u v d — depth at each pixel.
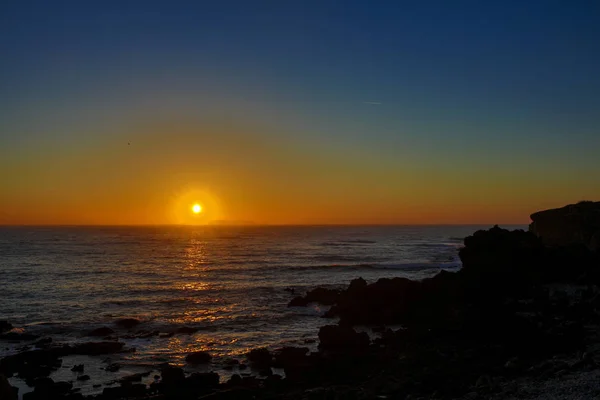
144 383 21.50
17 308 39.59
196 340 29.36
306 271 67.69
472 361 20.19
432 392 16.61
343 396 16.81
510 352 21.03
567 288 34.41
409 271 67.62
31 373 22.67
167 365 24.23
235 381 20.64
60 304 41.44
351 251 111.38
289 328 32.50
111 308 39.69
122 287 51.50
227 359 25.08
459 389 16.22
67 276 61.22
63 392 20.05
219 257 93.62
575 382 14.95
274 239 181.25
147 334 30.78
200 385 20.23
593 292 31.80
